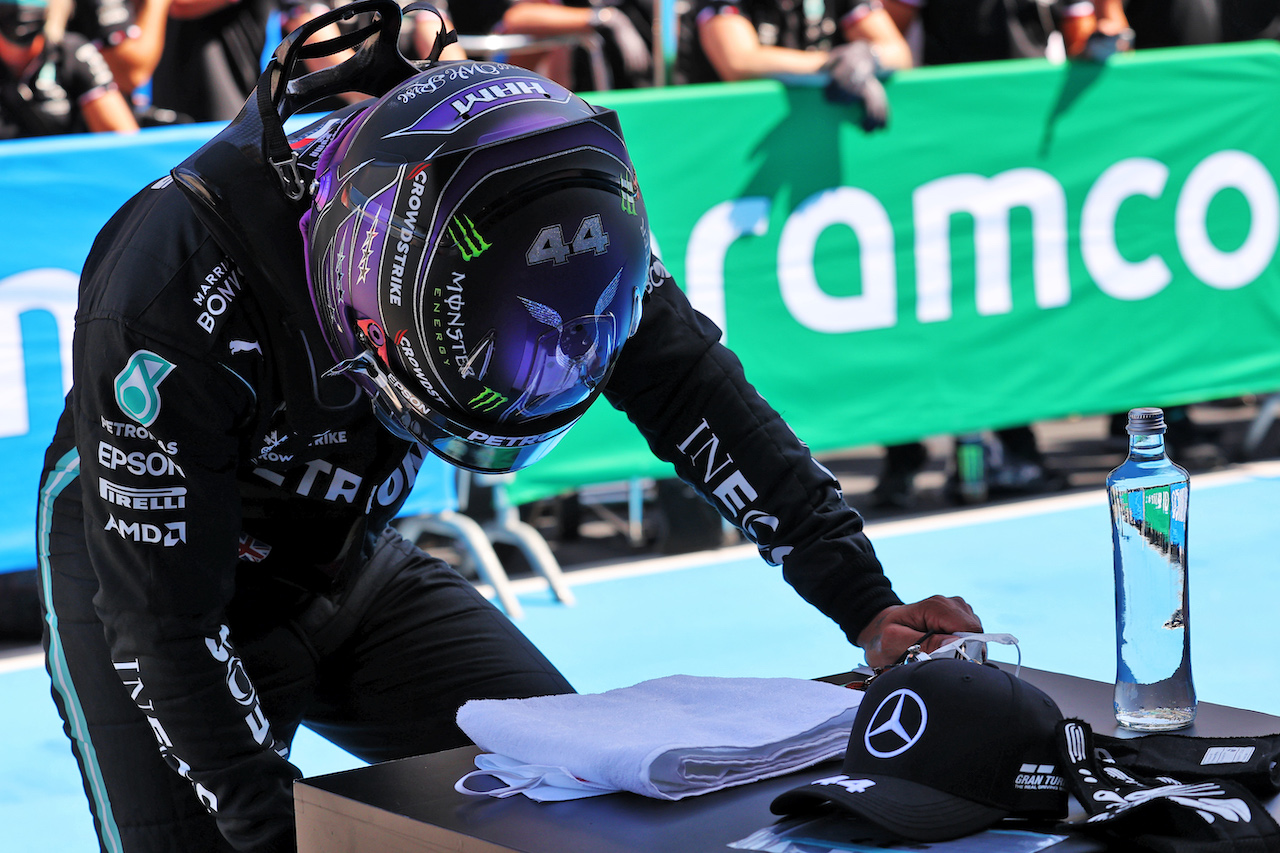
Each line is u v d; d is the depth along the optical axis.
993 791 1.29
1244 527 5.79
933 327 5.83
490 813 1.39
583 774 1.44
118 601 1.70
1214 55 6.16
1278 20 7.61
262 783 1.71
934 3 6.22
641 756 1.40
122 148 4.52
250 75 5.61
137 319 1.64
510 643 2.29
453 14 6.50
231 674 1.74
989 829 1.30
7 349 4.45
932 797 1.28
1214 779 1.40
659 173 5.26
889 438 5.82
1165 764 1.45
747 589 5.25
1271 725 1.66
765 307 5.52
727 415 2.06
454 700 2.21
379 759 2.31
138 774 2.00
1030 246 5.97
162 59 5.66
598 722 1.55
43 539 2.04
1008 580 5.14
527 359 1.47
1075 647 4.30
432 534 6.02
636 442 5.43
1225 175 6.31
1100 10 6.61
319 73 1.74
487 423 1.53
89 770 2.04
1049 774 1.31
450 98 1.50
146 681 1.71
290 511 2.05
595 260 1.47
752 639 4.61
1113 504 1.72
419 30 5.12
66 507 2.00
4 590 5.00
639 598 5.18
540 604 5.16
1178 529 1.68
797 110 5.45
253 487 1.99
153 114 5.60
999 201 5.88
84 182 4.48
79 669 2.00
